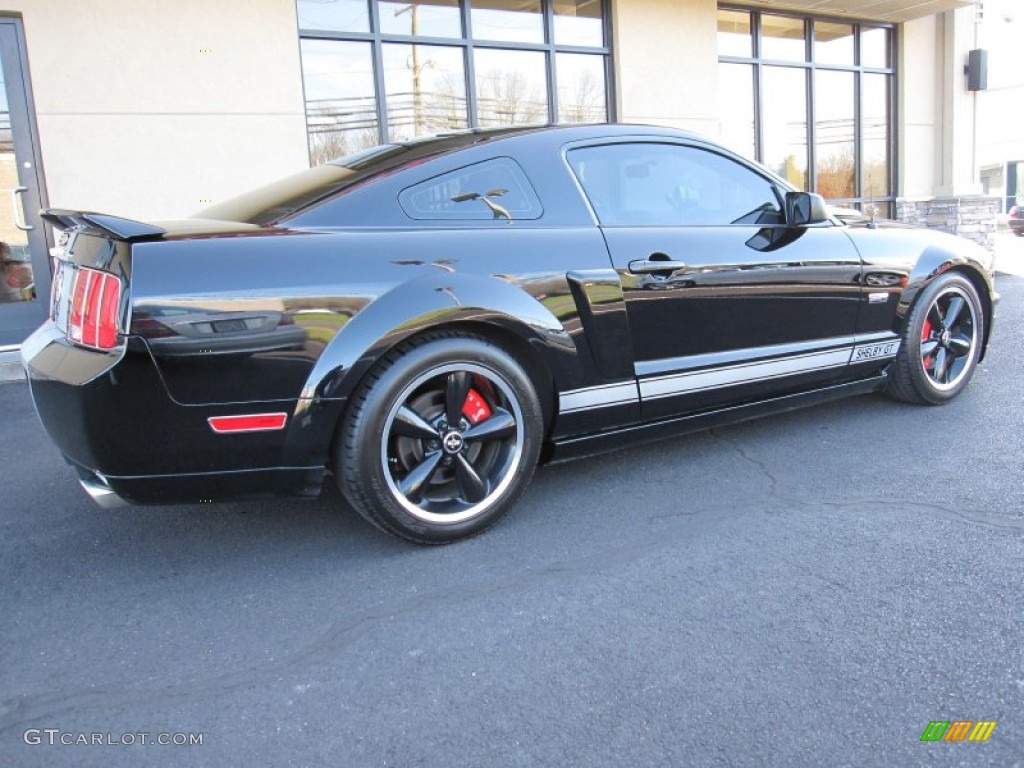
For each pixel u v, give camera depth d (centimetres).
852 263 379
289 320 246
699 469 358
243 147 701
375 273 261
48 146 636
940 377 432
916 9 1046
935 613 232
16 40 623
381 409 261
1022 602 236
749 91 1023
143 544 302
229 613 248
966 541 276
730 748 181
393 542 295
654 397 325
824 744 181
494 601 250
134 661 224
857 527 291
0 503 349
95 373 234
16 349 630
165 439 240
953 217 1146
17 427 478
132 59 654
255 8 691
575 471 361
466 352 274
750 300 345
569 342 298
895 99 1157
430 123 803
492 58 827
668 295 320
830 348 377
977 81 1165
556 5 853
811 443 386
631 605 244
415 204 285
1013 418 412
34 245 645
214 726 195
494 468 295
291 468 256
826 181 1111
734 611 238
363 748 186
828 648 217
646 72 898
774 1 985
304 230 264
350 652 225
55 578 276
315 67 741
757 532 291
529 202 306
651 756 179
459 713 197
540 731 189
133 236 235
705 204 354
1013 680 201
